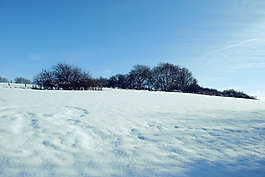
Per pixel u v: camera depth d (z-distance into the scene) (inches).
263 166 105.5
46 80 1176.8
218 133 166.9
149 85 2065.7
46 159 114.8
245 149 129.5
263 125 184.9
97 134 165.8
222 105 388.8
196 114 263.1
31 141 138.7
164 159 119.3
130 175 100.3
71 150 130.1
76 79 1222.9
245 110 304.7
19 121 183.5
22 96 392.2
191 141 149.9
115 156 123.6
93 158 119.8
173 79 1946.4
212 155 123.0
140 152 130.2
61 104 309.4
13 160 110.3
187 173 101.3
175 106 350.0
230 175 97.8
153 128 189.5
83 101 365.1
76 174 100.3
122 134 169.2
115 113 258.8
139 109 301.9
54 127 174.2
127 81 2196.1
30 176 96.1
